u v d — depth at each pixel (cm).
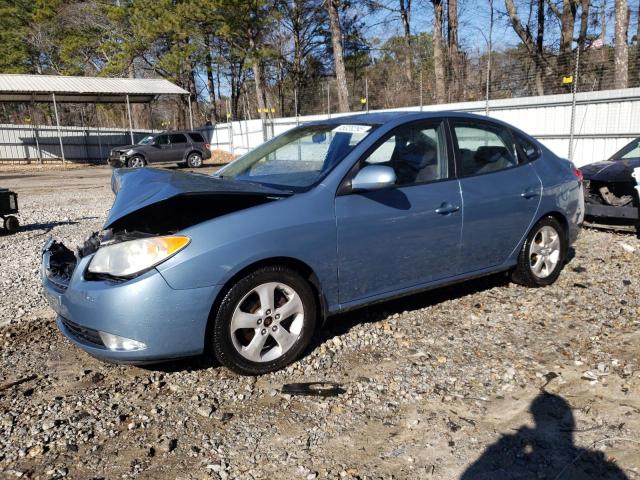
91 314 328
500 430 297
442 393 336
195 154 2736
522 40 2625
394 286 415
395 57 4194
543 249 515
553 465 267
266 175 428
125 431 304
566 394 332
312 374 364
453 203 434
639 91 1301
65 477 265
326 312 386
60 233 927
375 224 392
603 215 744
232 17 3144
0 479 264
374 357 387
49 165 3109
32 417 319
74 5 4212
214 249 331
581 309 469
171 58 3484
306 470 267
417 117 436
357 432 298
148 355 326
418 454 278
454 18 3097
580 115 1438
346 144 412
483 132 478
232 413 319
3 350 418
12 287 591
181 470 269
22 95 3122
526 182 488
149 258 322
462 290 523
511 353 388
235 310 344
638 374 351
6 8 4391
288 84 4466
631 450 277
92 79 3231
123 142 3525
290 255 356
